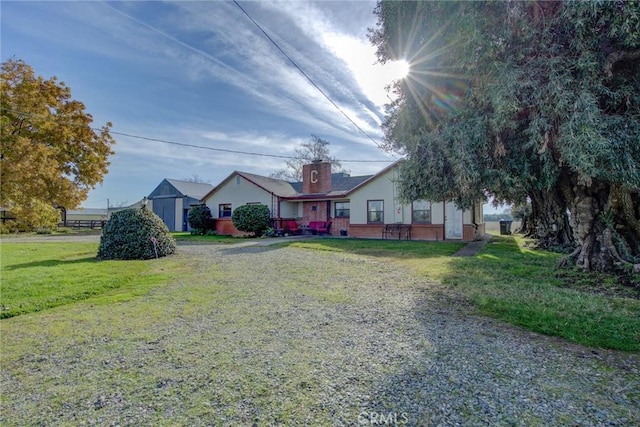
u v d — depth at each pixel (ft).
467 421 6.85
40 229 71.00
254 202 66.85
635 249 18.56
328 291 18.16
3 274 22.33
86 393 8.38
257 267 25.91
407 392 8.00
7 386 8.83
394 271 23.70
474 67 13.88
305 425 6.85
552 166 13.97
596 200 19.36
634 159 11.76
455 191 16.60
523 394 7.79
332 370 9.20
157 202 94.73
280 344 11.11
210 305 15.79
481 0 12.44
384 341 11.19
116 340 11.78
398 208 52.90
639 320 12.33
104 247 31.30
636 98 12.25
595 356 9.79
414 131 17.95
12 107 60.29
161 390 8.40
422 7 14.29
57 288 18.85
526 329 12.08
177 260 30.17
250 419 7.09
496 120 13.29
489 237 54.90
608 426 6.60
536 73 12.44
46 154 57.98
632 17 10.36
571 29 12.16
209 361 9.95
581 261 19.84
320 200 64.64
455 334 11.69
